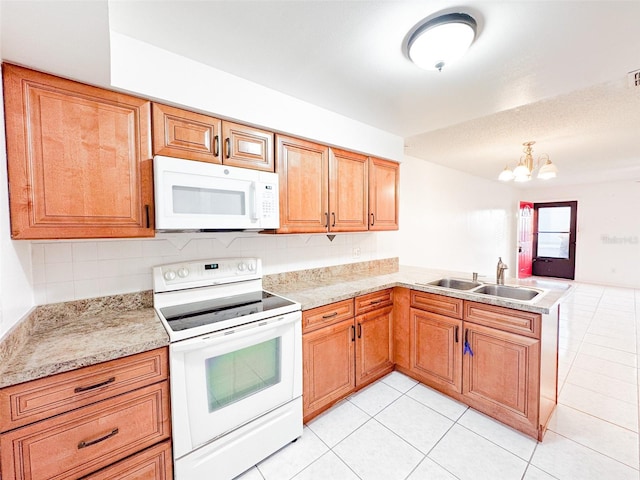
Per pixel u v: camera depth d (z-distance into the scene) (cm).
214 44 138
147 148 142
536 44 139
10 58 109
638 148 335
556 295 193
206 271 185
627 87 190
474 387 200
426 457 162
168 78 143
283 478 150
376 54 147
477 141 307
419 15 120
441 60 139
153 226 145
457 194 454
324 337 194
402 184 354
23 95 114
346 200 236
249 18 120
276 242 234
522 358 175
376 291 231
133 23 122
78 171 126
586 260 631
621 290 550
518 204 649
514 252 664
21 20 89
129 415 120
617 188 592
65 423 106
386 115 227
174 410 129
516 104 208
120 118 135
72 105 124
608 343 311
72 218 125
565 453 162
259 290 209
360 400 214
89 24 93
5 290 108
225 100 162
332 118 219
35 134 117
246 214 168
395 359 252
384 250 330
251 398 154
